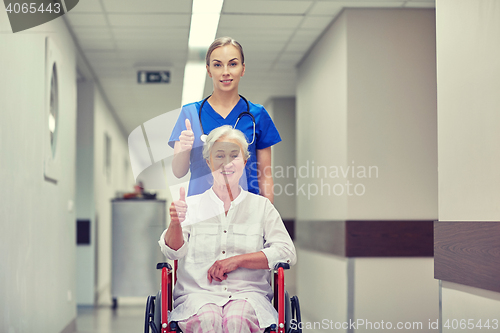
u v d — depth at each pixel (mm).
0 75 2404
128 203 5738
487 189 2133
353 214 3916
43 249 3312
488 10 2143
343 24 4039
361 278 3857
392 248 3896
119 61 5344
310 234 4957
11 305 2570
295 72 5871
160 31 4488
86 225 5938
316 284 4742
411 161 3988
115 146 8281
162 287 1783
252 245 1968
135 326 4504
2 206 2424
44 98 3303
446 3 2523
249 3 3908
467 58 2320
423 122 4016
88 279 5855
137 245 5707
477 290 2152
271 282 2109
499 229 1958
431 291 3898
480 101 2197
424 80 4031
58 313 3805
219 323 1797
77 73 5746
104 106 6941
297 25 4395
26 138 2873
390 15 4023
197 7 3988
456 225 2318
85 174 5992
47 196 3439
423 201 3977
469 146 2289
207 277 1929
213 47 2258
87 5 3889
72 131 4496
